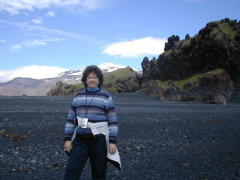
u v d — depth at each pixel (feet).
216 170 30.60
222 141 47.96
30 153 38.47
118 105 147.64
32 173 29.45
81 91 20.29
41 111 100.27
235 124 70.13
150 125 67.21
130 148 42.50
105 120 19.71
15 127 59.93
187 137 52.01
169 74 237.25
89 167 31.78
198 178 27.94
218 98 171.53
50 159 35.58
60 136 50.85
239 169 30.91
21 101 167.32
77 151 19.21
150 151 40.50
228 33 195.31
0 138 47.01
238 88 187.93
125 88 395.75
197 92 188.34
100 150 19.19
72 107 20.15
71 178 18.88
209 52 200.85
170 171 30.35
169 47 303.89
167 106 141.79
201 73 207.00
